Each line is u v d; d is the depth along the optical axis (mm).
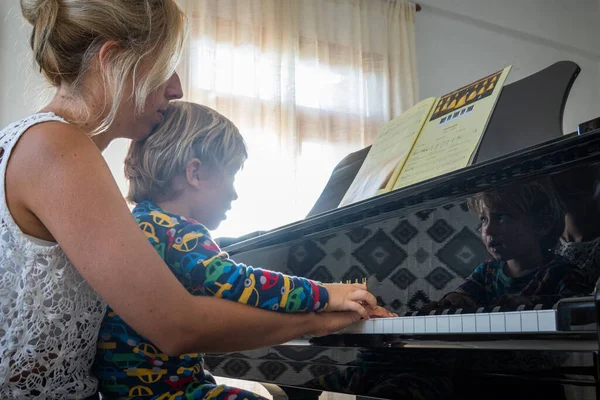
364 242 1316
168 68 1001
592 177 905
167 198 1281
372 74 4715
